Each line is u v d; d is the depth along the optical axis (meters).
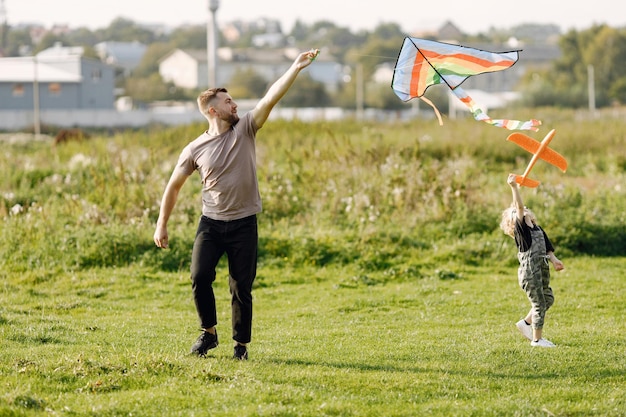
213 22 56.47
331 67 172.25
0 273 15.41
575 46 126.69
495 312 12.67
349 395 7.85
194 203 18.95
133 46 197.88
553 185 21.20
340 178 20.78
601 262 16.75
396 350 9.92
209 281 9.05
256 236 9.06
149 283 15.03
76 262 15.91
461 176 20.75
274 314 12.88
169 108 112.50
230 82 134.00
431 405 7.55
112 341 10.33
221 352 9.77
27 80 93.25
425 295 14.09
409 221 18.16
